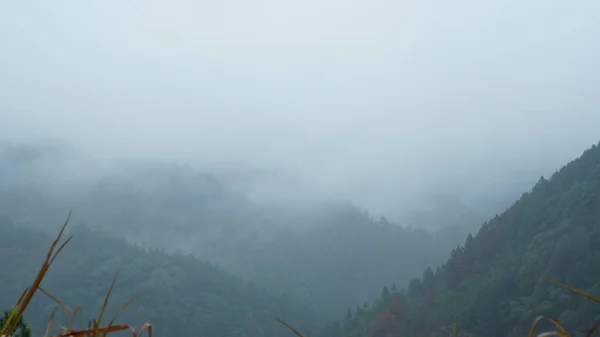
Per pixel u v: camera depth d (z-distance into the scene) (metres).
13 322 2.01
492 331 60.69
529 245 74.75
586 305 49.53
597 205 72.75
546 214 87.94
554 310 53.19
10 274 152.62
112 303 142.38
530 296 60.69
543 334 2.23
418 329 75.56
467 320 65.62
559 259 62.00
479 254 91.56
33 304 77.81
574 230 66.81
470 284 81.38
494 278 73.56
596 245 61.94
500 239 91.81
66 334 2.09
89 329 2.17
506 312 61.91
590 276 57.03
